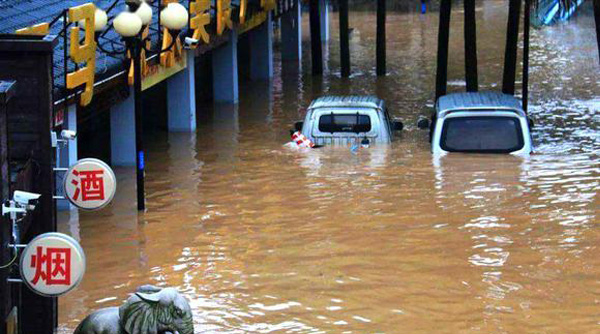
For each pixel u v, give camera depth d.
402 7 70.69
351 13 68.62
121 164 25.56
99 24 20.30
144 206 20.97
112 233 19.45
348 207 20.70
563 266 17.06
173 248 18.53
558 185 21.86
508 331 14.53
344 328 14.84
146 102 33.19
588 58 44.53
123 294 16.45
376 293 16.09
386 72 42.44
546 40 50.91
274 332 14.78
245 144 27.55
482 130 24.28
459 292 16.03
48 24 18.88
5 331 11.86
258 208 20.91
